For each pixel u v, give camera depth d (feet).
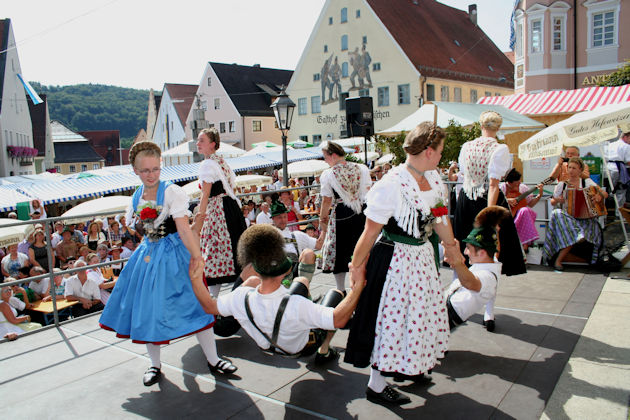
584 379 10.32
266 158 85.76
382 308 9.05
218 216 15.10
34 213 45.62
